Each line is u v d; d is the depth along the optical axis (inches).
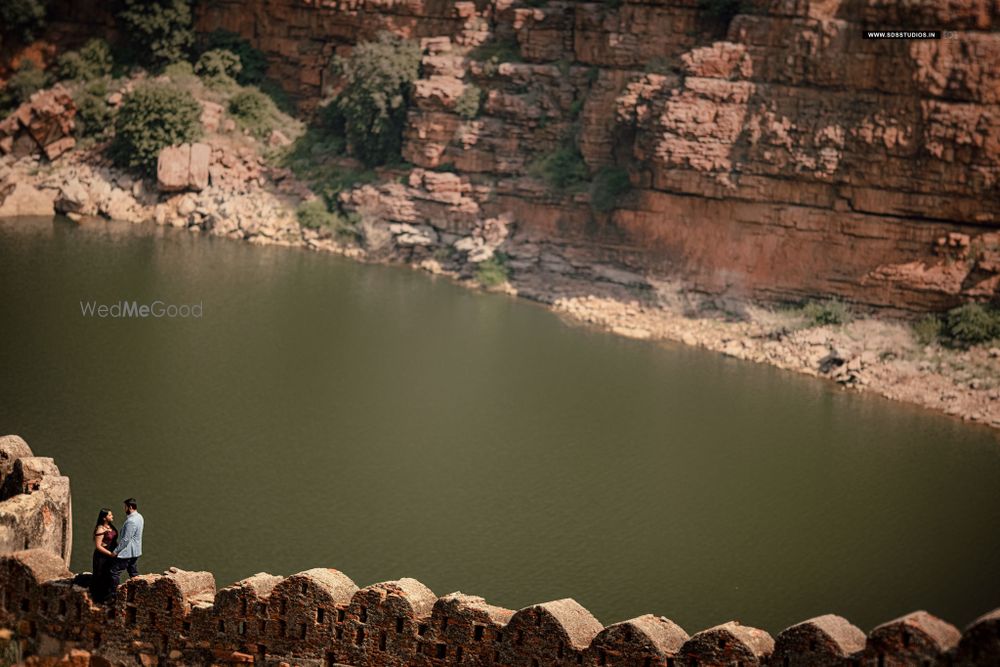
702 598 2214.6
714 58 3710.6
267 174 4436.5
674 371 3329.2
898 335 3472.0
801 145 3612.2
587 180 4028.1
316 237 4229.8
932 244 3508.9
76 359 3085.6
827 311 3563.0
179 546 2261.3
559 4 4195.4
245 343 3284.9
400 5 4480.8
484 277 3961.6
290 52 4704.7
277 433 2765.7
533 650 1172.5
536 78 4156.0
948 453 2876.5
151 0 4650.6
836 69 3560.5
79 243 4015.8
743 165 3688.5
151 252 4001.0
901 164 3516.2
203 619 1272.1
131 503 1322.6
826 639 1057.5
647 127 3823.8
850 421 3041.3
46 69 4697.3
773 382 3302.2
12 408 2785.4
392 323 3528.5
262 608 1258.0
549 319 3690.9
